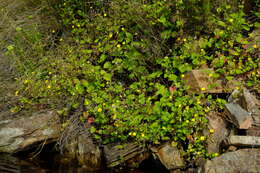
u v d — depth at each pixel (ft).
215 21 13.94
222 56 13.03
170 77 12.95
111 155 12.44
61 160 12.71
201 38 13.61
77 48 14.93
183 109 12.50
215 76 12.64
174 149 12.03
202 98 12.75
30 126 13.05
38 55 15.28
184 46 13.56
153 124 12.23
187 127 12.11
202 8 13.85
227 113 12.13
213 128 12.03
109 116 13.05
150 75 13.24
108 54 14.40
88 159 12.58
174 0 14.57
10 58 15.37
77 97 13.78
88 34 15.17
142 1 15.07
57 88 13.94
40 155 12.87
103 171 12.24
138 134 12.33
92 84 13.52
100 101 13.10
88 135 13.00
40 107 13.78
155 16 14.28
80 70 14.14
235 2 14.39
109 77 13.46
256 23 13.44
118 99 13.15
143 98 12.82
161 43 13.91
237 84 12.73
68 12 15.88
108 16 15.47
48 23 16.46
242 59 13.28
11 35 16.12
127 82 14.07
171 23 14.16
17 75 15.07
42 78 14.47
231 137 11.54
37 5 17.02
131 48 13.80
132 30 14.49
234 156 11.23
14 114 13.53
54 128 13.23
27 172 11.97
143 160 12.48
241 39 13.48
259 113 11.93
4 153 12.76
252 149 11.23
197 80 12.75
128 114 12.68
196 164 11.69
